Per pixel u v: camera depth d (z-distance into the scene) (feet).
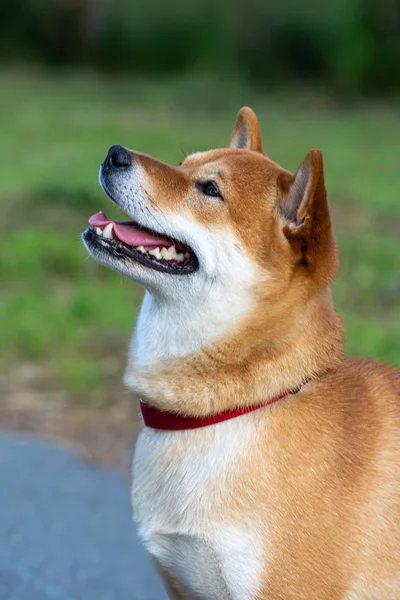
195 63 118.83
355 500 15.24
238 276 16.12
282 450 15.39
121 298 39.09
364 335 33.50
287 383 15.80
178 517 15.55
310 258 16.03
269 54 118.93
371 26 115.75
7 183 55.98
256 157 17.40
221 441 15.65
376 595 15.42
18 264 42.11
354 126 94.48
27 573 20.42
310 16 116.98
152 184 16.94
